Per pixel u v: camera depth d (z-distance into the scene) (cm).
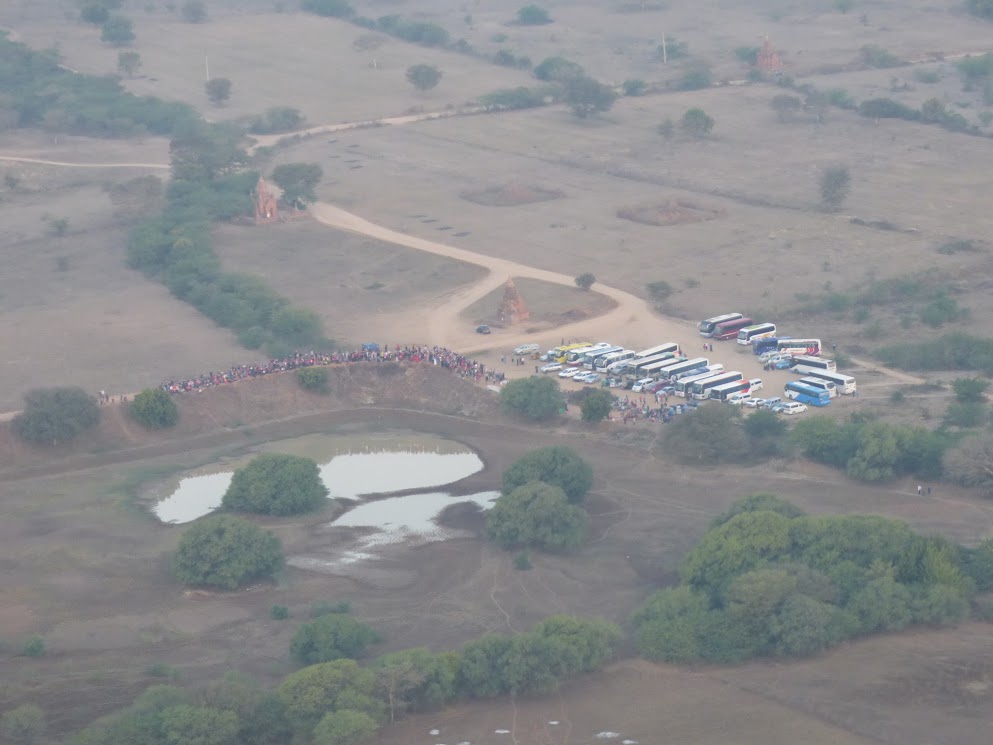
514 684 15375
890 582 16750
